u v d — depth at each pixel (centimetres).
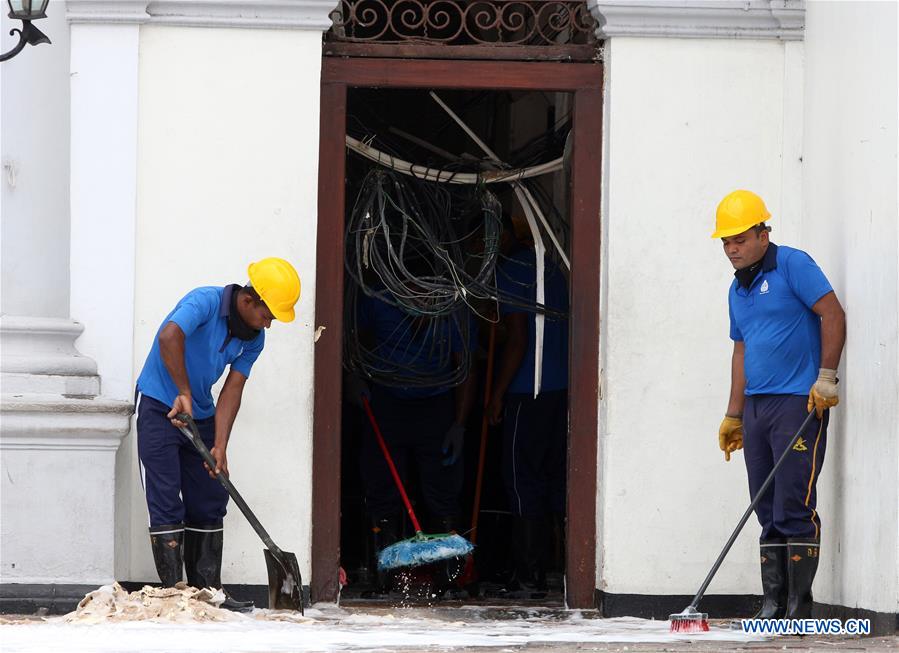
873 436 1708
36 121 1917
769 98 1997
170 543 1800
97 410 1803
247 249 1934
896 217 1658
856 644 1580
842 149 1833
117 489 1900
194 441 1764
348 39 2003
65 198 1925
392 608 2045
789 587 1719
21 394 1816
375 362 2347
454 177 2211
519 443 2348
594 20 2016
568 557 2014
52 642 1491
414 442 2405
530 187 2314
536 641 1606
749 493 1928
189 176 1931
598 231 2017
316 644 1528
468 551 2239
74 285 1912
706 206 1986
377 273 2136
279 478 1930
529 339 2377
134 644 1476
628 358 1975
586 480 2009
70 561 1816
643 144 1981
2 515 1803
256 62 1942
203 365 1797
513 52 2014
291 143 1944
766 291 1720
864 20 1759
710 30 1978
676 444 1975
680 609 1967
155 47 1931
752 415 1747
